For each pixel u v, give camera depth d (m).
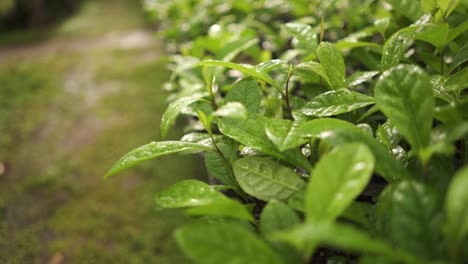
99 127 2.29
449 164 0.52
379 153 0.49
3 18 5.13
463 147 0.58
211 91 0.69
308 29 0.72
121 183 1.78
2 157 2.10
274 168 0.55
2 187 1.85
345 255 0.56
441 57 0.67
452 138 0.46
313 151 0.57
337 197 0.44
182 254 1.41
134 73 2.98
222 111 0.49
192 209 0.49
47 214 1.67
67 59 3.54
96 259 1.44
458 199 0.40
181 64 0.89
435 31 0.63
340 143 0.48
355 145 0.45
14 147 2.18
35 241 1.54
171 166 1.82
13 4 5.13
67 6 5.77
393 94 0.49
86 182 1.83
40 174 1.92
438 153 0.52
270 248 0.43
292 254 0.45
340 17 1.17
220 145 0.61
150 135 2.15
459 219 0.40
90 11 5.62
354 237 0.38
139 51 3.49
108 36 4.22
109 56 3.47
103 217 1.62
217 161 0.61
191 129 0.77
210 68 0.69
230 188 0.61
